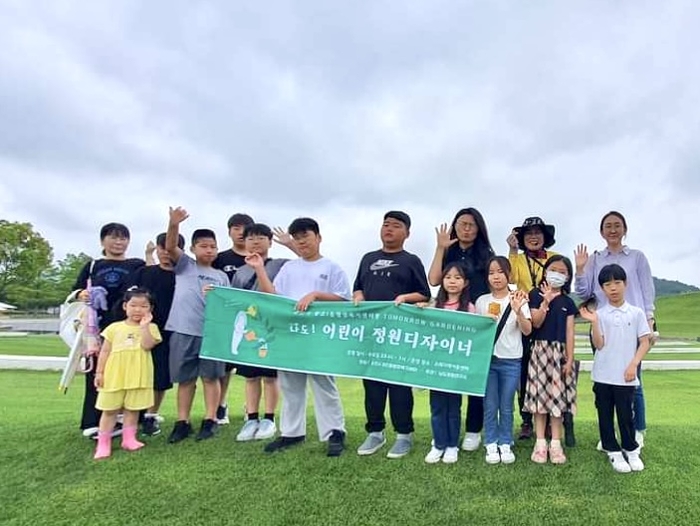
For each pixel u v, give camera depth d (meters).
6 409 8.27
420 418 6.80
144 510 4.30
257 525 4.06
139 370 5.36
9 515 4.32
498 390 5.02
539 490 4.43
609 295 4.95
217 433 5.91
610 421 4.89
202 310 5.77
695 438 5.71
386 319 5.18
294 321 5.39
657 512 4.13
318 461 5.01
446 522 4.06
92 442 5.64
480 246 5.51
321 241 5.75
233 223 6.54
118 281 6.05
